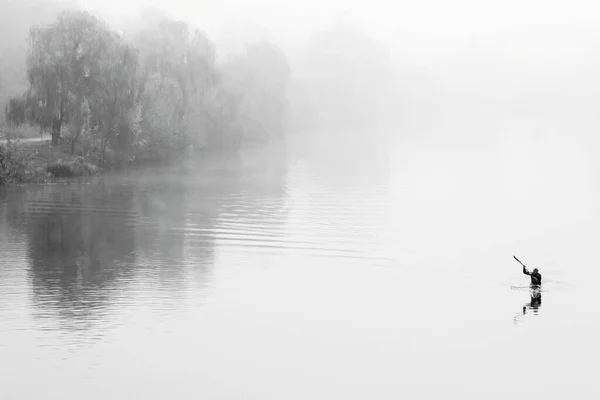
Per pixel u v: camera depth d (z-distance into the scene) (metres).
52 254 47.78
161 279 42.72
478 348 33.78
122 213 61.41
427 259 48.19
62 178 78.88
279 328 35.78
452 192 76.25
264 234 54.47
